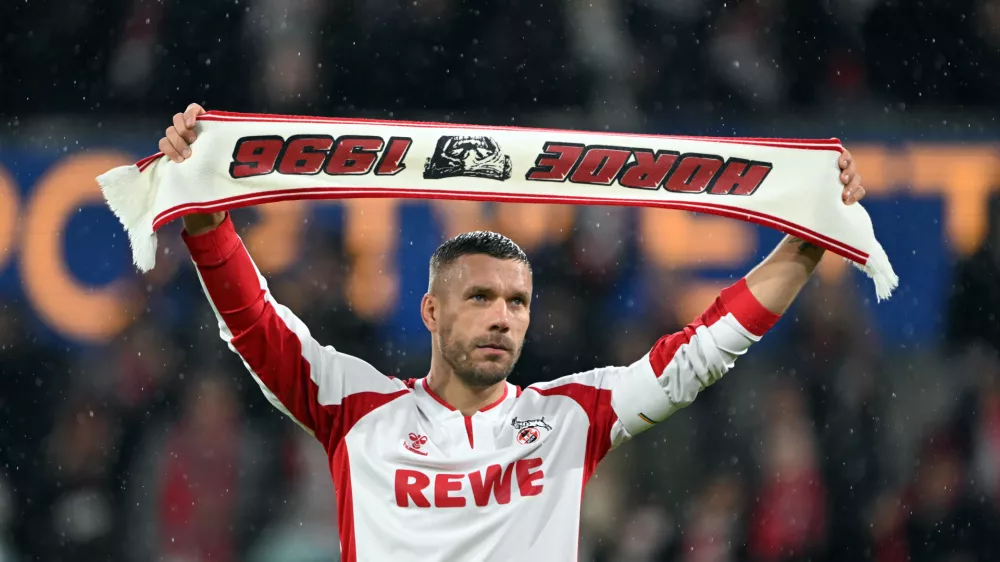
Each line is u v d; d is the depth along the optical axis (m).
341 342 26.88
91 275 27.58
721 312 10.75
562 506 10.48
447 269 10.61
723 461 26.78
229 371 27.17
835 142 10.72
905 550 27.16
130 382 27.05
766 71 32.75
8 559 26.03
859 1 33.34
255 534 25.58
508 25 32.56
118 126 28.19
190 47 32.12
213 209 9.96
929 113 29.55
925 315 28.39
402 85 32.34
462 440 10.53
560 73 32.38
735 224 27.77
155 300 27.56
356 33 32.41
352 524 10.44
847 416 27.67
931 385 28.00
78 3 32.00
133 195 10.03
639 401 10.75
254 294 10.28
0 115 30.73
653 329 27.62
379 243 27.14
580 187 10.42
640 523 25.80
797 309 28.16
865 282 28.34
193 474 26.05
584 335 27.48
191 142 10.03
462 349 10.44
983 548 27.50
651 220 27.86
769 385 27.69
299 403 10.70
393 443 10.50
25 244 27.66
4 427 26.75
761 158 10.61
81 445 26.59
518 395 11.03
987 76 33.31
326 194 10.14
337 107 32.22
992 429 27.95
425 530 10.18
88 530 25.91
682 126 31.92
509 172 10.33
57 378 27.20
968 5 33.41
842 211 10.66
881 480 27.36
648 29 32.78
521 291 10.53
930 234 28.80
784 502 26.62
